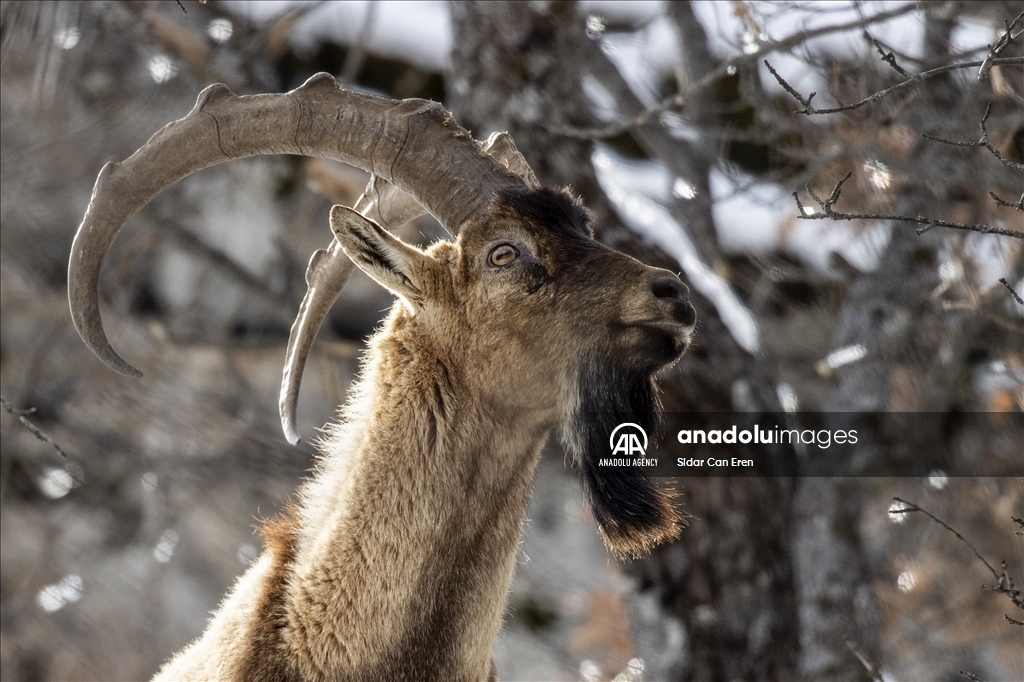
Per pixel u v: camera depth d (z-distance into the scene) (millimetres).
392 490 16641
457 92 30625
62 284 44375
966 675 17812
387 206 19297
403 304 17703
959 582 35156
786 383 34500
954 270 27859
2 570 44500
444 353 17188
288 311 42969
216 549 44156
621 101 33500
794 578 29484
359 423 17203
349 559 16375
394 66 43812
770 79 29766
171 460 43750
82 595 43875
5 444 44375
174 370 45781
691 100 32344
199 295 44781
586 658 38812
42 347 44500
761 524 28938
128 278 44875
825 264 36500
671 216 31500
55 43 33562
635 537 17531
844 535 29891
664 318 16469
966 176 25562
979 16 26859
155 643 43125
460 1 30703
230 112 17328
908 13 24922
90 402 45656
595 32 34062
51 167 38594
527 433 17422
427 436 16859
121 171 16812
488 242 17172
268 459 44125
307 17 43438
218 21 34750
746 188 28141
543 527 44469
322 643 16172
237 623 16703
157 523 44312
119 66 38188
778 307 39938
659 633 28984
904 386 31641
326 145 17625
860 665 28109
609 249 17172
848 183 29625
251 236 45781
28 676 42594
